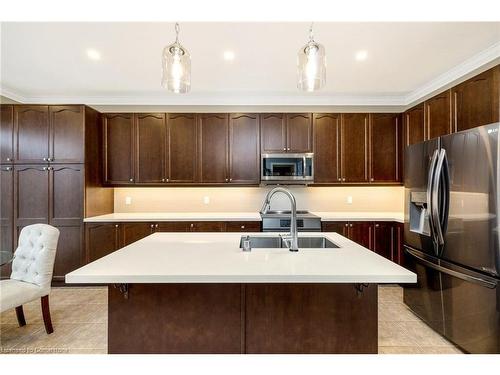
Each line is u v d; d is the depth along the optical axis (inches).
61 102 161.2
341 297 64.3
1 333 99.9
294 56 114.6
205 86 149.0
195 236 93.6
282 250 73.2
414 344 92.7
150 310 63.4
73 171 141.9
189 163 160.1
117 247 146.1
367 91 156.3
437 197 93.1
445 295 92.7
